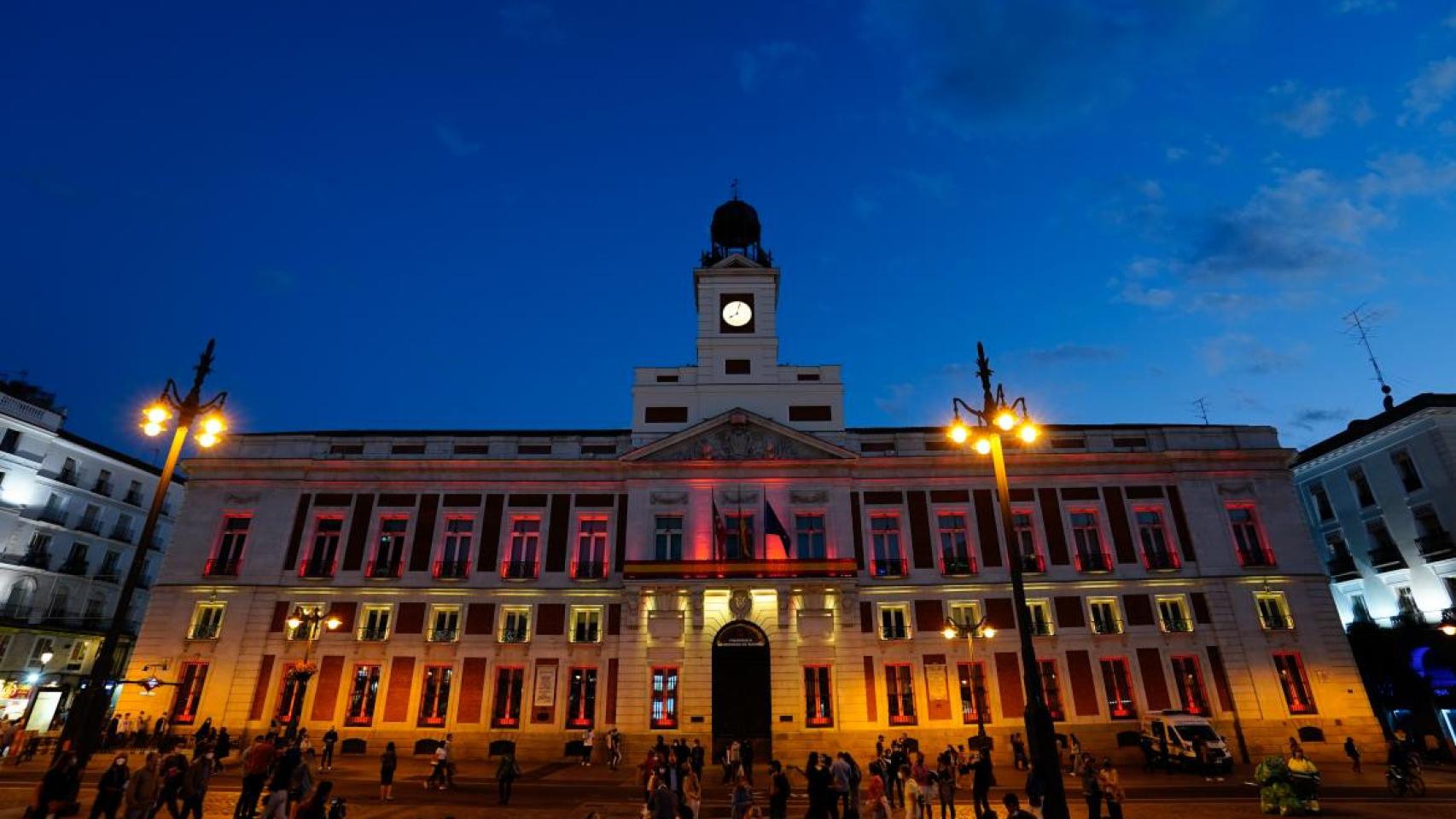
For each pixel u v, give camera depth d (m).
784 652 36.22
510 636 37.59
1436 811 21.44
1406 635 39.91
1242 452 40.44
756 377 43.28
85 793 22.27
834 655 36.31
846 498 39.69
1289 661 36.97
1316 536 46.94
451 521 39.94
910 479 40.38
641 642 36.31
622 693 35.41
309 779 17.05
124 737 33.53
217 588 37.94
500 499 40.12
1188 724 31.53
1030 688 14.48
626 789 26.98
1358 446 43.69
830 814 16.25
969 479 40.38
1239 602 37.75
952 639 37.25
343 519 39.72
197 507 39.69
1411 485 40.81
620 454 41.31
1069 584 38.16
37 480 48.38
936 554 38.88
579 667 37.06
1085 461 40.41
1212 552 38.75
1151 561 38.66
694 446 40.53
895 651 37.16
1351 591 44.53
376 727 35.84
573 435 41.97
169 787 17.05
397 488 40.25
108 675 13.47
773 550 38.97
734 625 36.97
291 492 40.00
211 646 37.03
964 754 32.69
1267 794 21.42
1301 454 47.34
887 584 38.22
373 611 38.09
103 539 52.28
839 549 38.69
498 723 36.12
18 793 22.77
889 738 35.38
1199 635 37.25
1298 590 38.09
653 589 36.97
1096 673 36.59
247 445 41.19
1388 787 25.92
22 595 46.91
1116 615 37.66
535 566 38.75
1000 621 37.66
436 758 26.73
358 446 41.38
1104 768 17.48
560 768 33.00
